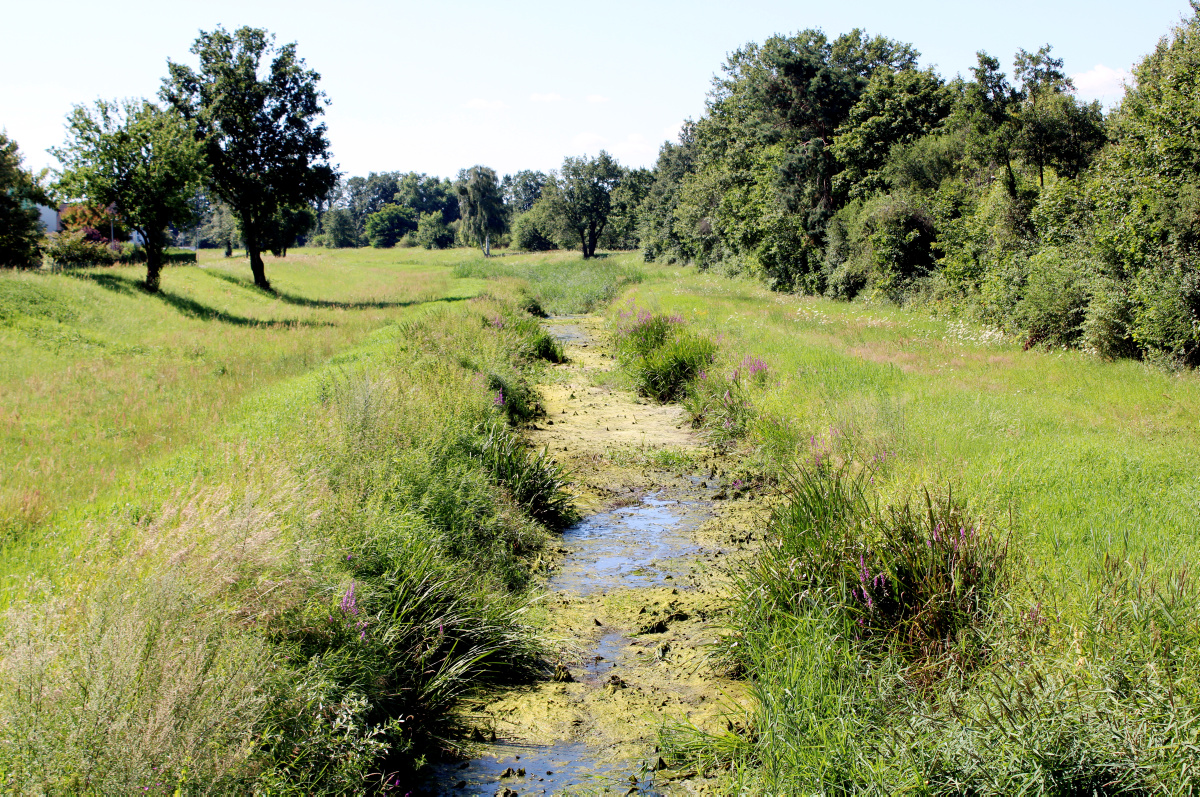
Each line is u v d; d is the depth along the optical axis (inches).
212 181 1517.0
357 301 1590.8
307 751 145.6
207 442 348.5
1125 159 681.6
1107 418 402.0
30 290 831.1
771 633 195.2
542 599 253.3
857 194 1381.6
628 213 3558.1
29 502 268.5
